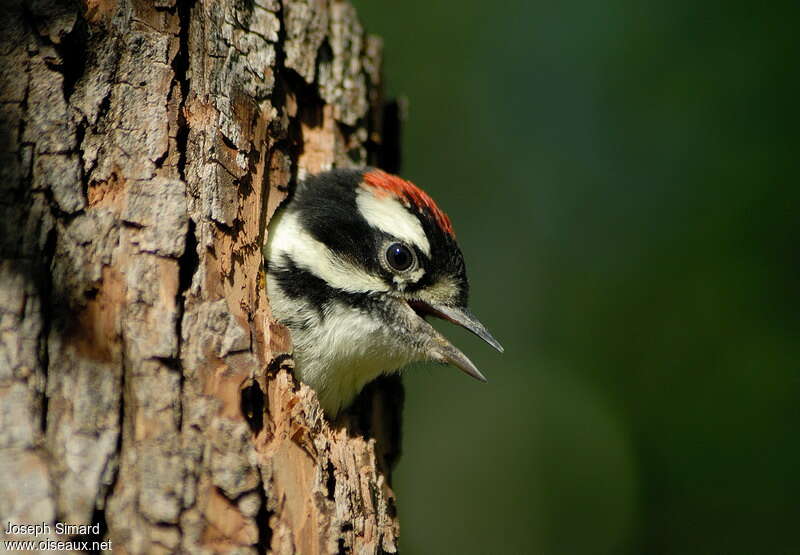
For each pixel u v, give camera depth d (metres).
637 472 14.85
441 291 9.48
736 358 13.95
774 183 13.80
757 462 13.85
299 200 9.20
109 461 6.02
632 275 15.45
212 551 6.14
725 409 14.04
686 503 14.31
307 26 9.59
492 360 18.25
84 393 6.13
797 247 13.63
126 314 6.41
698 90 14.79
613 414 15.26
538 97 17.06
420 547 18.62
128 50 7.09
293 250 8.94
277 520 6.59
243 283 7.42
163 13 7.35
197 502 6.18
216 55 7.82
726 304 14.08
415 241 9.27
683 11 15.43
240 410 6.55
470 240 18.08
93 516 5.86
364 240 9.16
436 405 19.20
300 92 9.56
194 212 7.13
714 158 14.44
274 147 8.49
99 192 6.68
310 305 8.93
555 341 16.98
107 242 6.51
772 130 13.98
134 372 6.31
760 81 14.20
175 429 6.29
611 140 15.93
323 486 7.07
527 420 18.02
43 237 6.33
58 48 6.69
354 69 10.14
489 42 17.28
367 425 9.53
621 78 15.80
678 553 14.23
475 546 18.22
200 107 7.54
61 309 6.25
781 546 13.54
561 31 16.94
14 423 5.81
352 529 7.35
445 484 18.80
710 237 14.30
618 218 15.99
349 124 9.95
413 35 17.23
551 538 17.47
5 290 6.10
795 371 13.55
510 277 17.91
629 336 15.27
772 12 14.41
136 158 6.86
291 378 7.44
